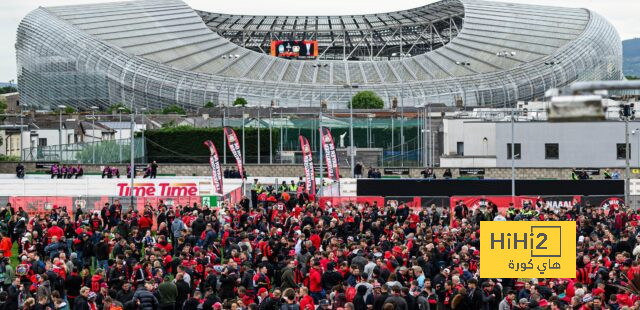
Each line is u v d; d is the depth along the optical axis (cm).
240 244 5050
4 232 6159
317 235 5269
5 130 16588
